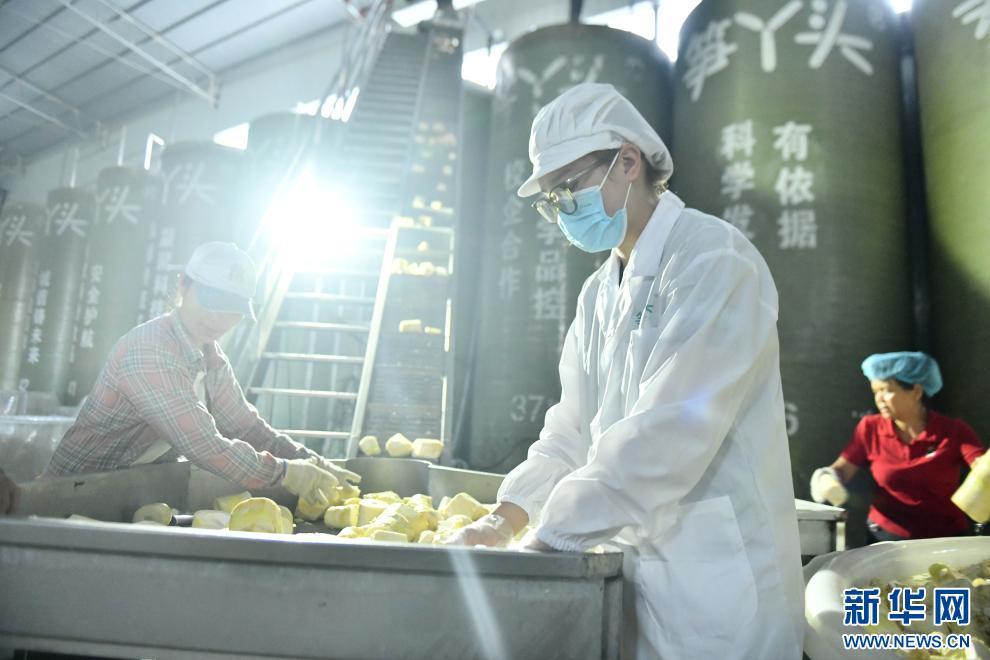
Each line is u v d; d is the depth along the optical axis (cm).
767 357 108
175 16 974
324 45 1003
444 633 74
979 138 326
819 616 97
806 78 374
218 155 663
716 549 100
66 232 873
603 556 77
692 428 92
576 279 457
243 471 154
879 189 370
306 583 74
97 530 75
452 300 376
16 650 93
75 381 702
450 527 140
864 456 271
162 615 75
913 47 386
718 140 395
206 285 158
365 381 306
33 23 995
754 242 374
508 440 462
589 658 76
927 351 396
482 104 645
